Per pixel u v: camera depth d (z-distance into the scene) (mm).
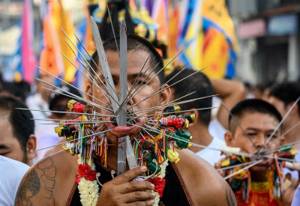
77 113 4547
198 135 7383
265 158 6773
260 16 37562
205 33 11516
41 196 4719
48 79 9352
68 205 4660
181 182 4707
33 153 6617
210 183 4758
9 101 6586
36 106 10555
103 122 4492
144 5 10383
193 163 4793
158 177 4594
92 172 4625
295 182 7129
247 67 39531
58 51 9805
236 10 38812
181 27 11578
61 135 4629
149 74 4629
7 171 5594
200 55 11305
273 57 39125
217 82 10328
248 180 6711
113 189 4348
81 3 10305
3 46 28375
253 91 16328
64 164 4758
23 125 6461
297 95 11188
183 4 11609
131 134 4438
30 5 15398
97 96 4605
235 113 7207
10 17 29141
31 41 15367
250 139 7027
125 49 4371
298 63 37156
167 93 4859
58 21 10156
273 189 6766
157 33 8852
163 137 4594
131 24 8438
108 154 4629
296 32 36125
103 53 4461
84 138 4598
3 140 6336
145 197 4336
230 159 6758
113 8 8305
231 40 11570
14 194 5547
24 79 15242
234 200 4867
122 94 4387
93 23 4484
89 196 4594
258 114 7055
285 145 6871
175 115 4746
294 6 35531
